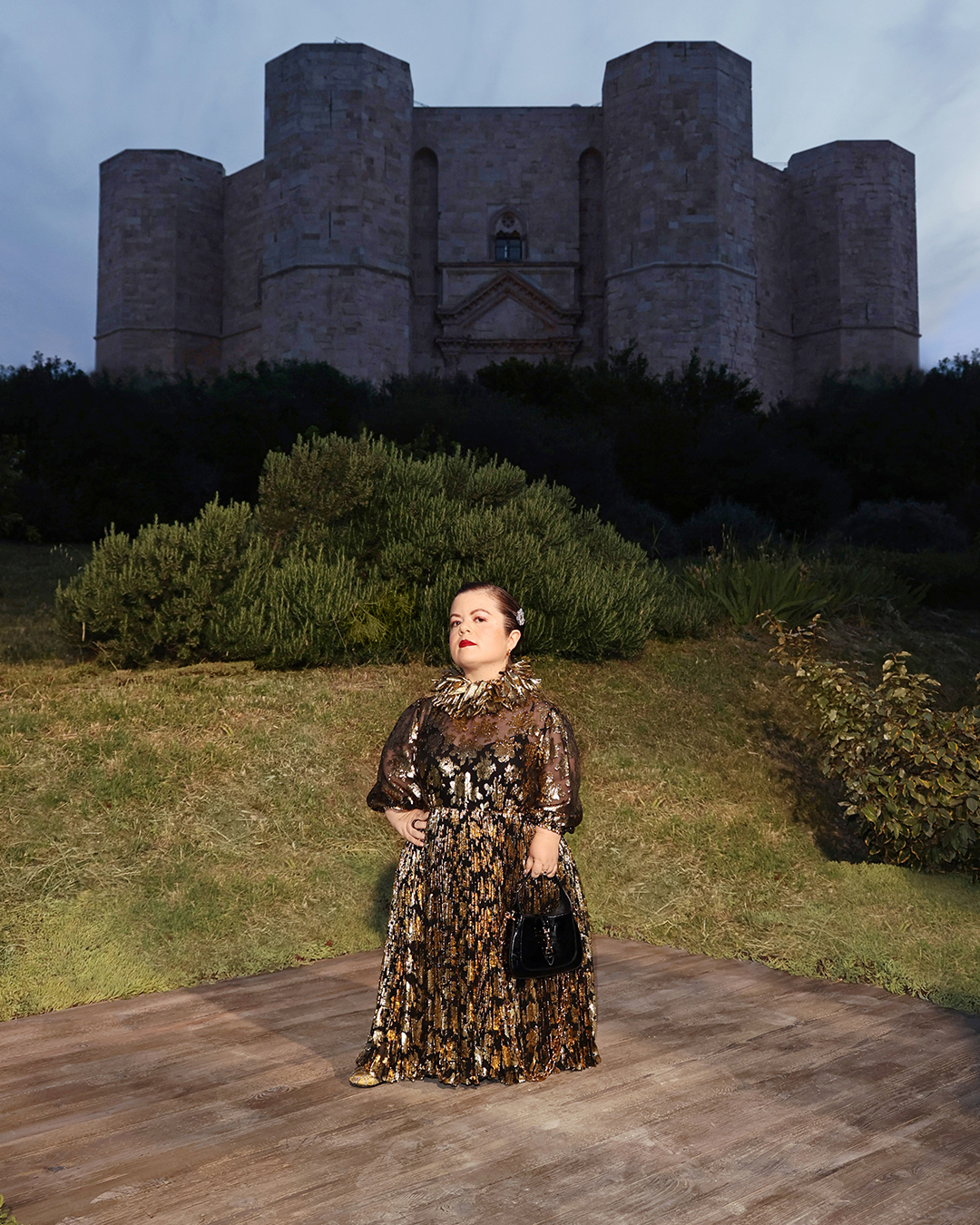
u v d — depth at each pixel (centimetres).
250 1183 233
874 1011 379
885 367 4853
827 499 2592
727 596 1287
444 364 4694
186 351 4978
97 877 514
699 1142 256
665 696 933
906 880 577
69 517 2031
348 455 1031
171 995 404
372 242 4356
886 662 620
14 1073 311
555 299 4659
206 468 2314
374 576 974
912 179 5181
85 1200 226
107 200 5069
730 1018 367
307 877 548
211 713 740
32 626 1084
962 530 2312
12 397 2277
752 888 572
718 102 4428
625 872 593
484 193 4728
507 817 288
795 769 800
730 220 4472
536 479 2212
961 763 574
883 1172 241
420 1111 274
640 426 2670
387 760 298
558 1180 235
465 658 295
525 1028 292
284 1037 344
